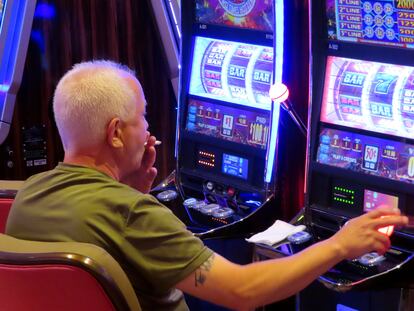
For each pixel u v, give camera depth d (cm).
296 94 325
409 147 251
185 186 346
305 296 295
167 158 441
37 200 188
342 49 265
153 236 175
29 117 395
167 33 401
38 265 164
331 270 242
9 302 173
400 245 251
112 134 185
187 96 343
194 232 306
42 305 169
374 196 264
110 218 176
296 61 322
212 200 334
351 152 268
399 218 185
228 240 338
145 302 182
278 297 178
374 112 259
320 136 278
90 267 160
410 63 246
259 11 304
